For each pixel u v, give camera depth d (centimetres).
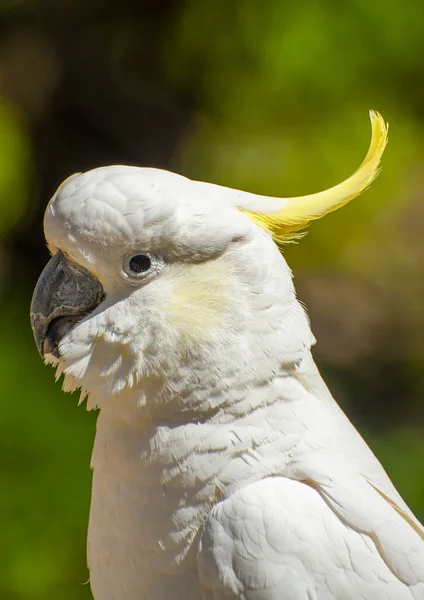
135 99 1508
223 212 537
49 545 1058
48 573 1055
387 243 1661
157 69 1460
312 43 1224
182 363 527
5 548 1055
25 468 1073
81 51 1515
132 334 530
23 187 1274
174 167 1459
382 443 1398
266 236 549
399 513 548
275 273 539
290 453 529
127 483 546
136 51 1482
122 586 558
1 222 1267
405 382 1652
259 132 1268
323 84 1231
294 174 1241
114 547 557
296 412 535
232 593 506
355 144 1236
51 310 555
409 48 1245
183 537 530
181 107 1473
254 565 505
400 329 1739
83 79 1523
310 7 1235
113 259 531
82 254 534
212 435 527
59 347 546
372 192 1277
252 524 509
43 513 1065
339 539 514
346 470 536
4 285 1345
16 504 1063
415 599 521
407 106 1283
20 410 1090
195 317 527
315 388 554
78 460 1081
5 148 1239
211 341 526
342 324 1741
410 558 523
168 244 527
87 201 530
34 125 1504
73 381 561
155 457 534
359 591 510
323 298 1761
